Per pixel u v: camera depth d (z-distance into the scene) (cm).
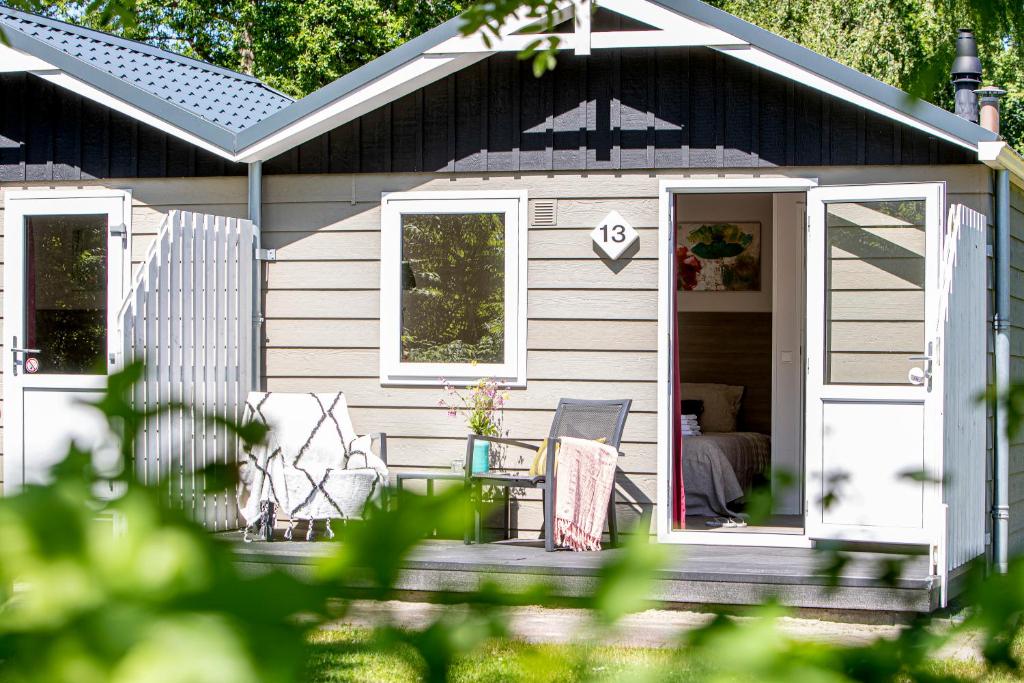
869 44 1603
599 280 768
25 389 820
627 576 65
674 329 782
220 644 53
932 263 710
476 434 753
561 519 714
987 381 764
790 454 889
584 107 770
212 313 760
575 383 769
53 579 54
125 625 53
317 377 800
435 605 73
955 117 703
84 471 61
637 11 723
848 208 727
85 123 830
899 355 713
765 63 718
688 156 757
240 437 65
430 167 788
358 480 709
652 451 760
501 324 779
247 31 2002
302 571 60
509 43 734
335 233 802
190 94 880
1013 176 803
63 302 826
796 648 70
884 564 83
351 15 1948
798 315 886
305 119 765
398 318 791
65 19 1542
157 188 822
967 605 74
